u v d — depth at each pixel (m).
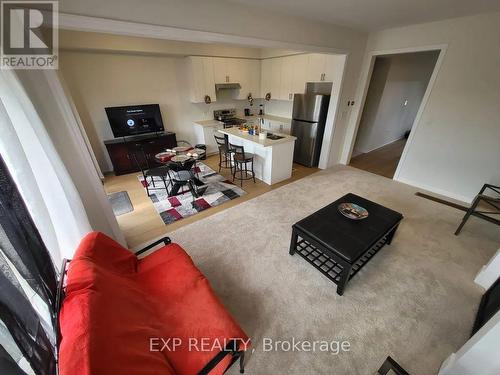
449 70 3.03
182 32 2.07
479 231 2.59
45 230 1.18
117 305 1.05
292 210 3.08
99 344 0.81
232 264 2.17
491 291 1.67
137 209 3.22
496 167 2.92
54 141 1.61
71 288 1.01
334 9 2.54
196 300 1.33
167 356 1.06
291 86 5.08
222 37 2.32
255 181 4.06
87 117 4.14
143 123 4.54
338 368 1.38
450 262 2.15
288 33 2.80
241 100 6.07
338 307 1.74
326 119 4.27
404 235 2.54
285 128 5.27
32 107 1.24
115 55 4.09
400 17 2.85
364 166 4.68
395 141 6.45
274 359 1.42
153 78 4.57
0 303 0.69
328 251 1.78
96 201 2.02
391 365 1.12
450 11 2.59
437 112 3.26
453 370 1.19
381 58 4.60
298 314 1.69
